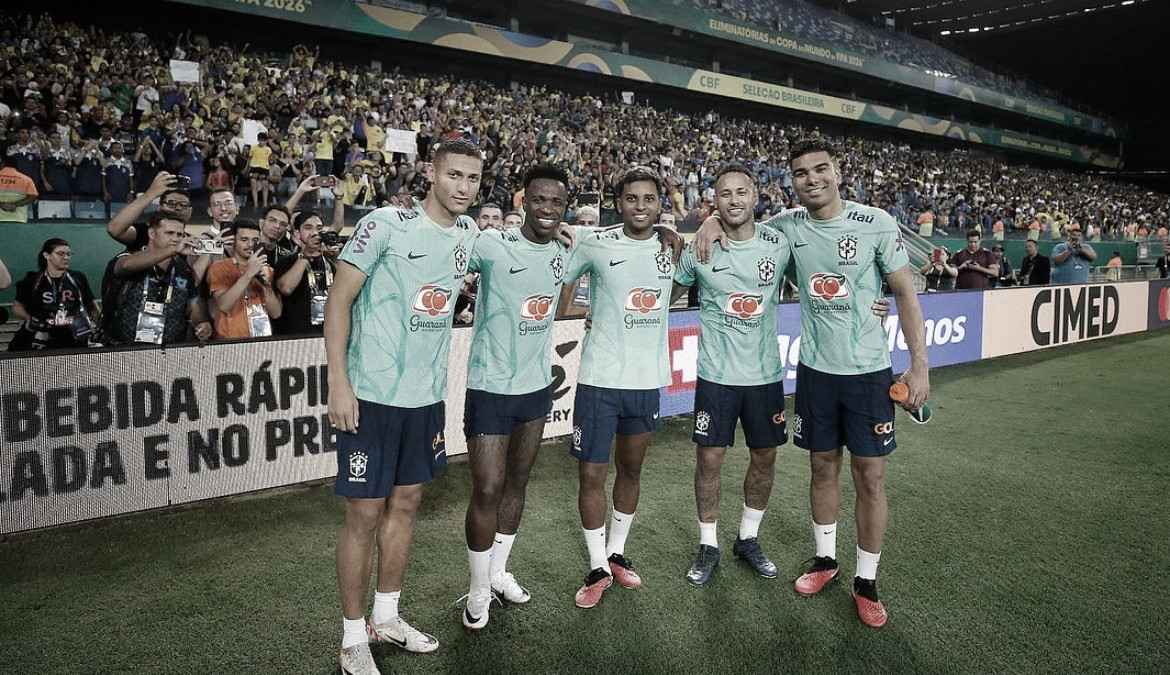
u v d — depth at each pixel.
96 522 3.26
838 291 2.64
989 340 8.12
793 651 2.36
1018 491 3.85
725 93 22.17
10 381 3.02
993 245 17.80
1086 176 34.84
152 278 3.77
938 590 2.75
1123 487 3.92
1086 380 6.94
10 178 7.40
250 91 12.23
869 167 22.19
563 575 2.88
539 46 18.33
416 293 2.20
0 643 2.33
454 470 4.16
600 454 2.69
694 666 2.27
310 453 3.85
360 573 2.21
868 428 2.61
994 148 32.09
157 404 3.38
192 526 3.27
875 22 32.84
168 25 15.20
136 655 2.28
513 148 13.93
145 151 9.27
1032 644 2.38
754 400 2.85
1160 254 20.72
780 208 15.98
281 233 4.18
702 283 2.87
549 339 2.62
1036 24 34.12
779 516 3.52
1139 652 2.33
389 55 18.19
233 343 3.56
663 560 3.03
